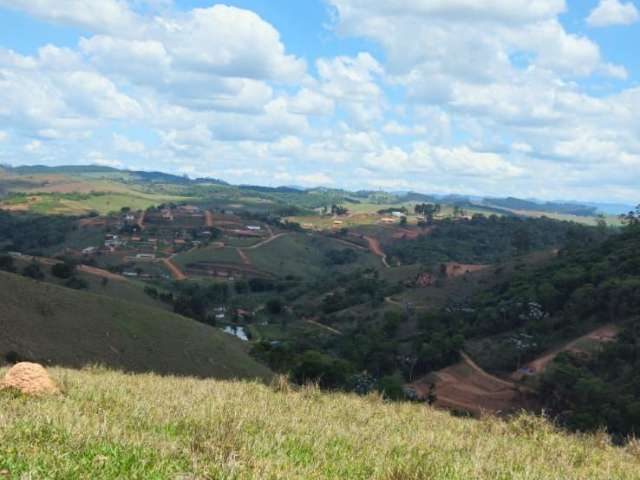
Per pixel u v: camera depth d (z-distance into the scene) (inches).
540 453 424.2
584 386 2608.3
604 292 3673.7
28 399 380.8
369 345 4269.2
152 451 269.9
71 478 224.8
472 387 3385.8
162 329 2672.2
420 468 298.5
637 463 459.2
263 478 248.2
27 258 5349.4
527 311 4101.9
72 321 2361.0
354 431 406.0
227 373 2554.1
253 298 7263.8
